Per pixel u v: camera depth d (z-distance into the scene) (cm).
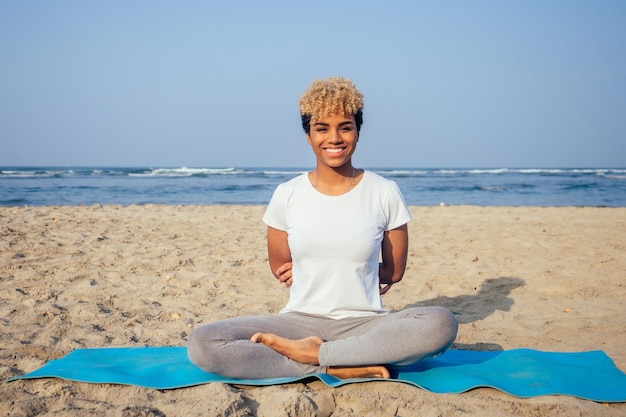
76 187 2650
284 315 289
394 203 293
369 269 288
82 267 584
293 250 288
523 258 673
